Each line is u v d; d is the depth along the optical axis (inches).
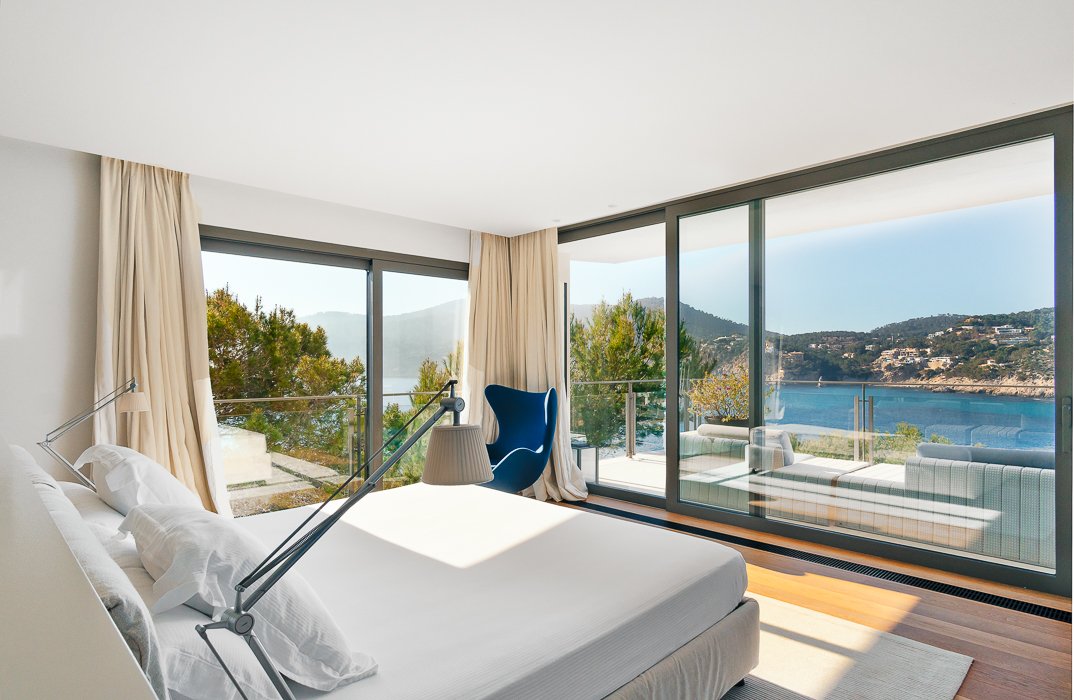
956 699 82.8
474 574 79.2
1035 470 119.4
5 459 55.1
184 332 148.9
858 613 110.2
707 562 84.3
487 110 110.4
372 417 191.3
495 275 219.9
